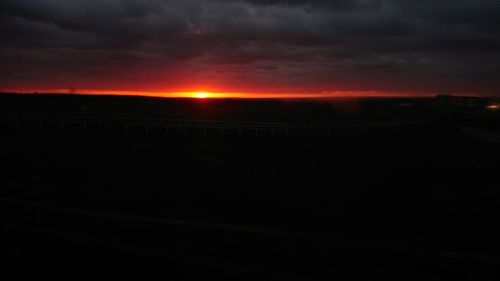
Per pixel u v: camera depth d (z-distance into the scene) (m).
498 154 30.17
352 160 27.83
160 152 28.20
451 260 9.73
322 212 15.38
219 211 15.09
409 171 24.41
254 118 62.28
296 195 18.09
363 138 39.00
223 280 7.07
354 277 8.71
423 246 11.73
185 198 16.88
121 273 7.07
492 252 11.41
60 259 7.35
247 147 31.64
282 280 7.20
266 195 17.95
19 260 7.12
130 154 27.00
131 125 36.47
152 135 34.94
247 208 15.64
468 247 11.80
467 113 64.50
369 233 12.93
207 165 24.81
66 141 30.48
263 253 9.85
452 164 26.66
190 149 29.77
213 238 10.73
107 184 18.92
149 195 17.17
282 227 13.30
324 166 25.73
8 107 64.94
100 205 15.12
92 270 7.07
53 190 17.22
